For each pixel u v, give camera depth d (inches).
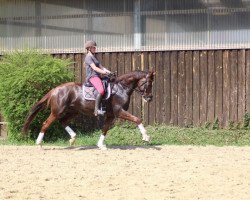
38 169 508.1
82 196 401.1
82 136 775.1
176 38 798.5
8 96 733.3
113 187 429.7
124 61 812.6
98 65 637.9
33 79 725.3
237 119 772.6
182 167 507.8
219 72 778.8
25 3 853.8
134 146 671.8
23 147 677.9
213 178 457.7
